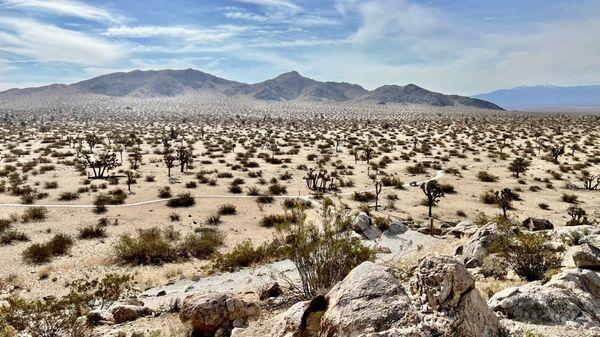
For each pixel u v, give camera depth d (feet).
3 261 67.56
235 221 96.63
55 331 30.32
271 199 116.57
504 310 22.38
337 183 139.74
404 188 132.16
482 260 41.27
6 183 131.03
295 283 40.32
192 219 97.60
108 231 86.74
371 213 100.12
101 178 143.13
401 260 47.83
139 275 61.21
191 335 26.99
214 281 54.03
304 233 30.91
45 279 59.72
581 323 20.63
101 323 32.91
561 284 24.44
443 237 73.87
